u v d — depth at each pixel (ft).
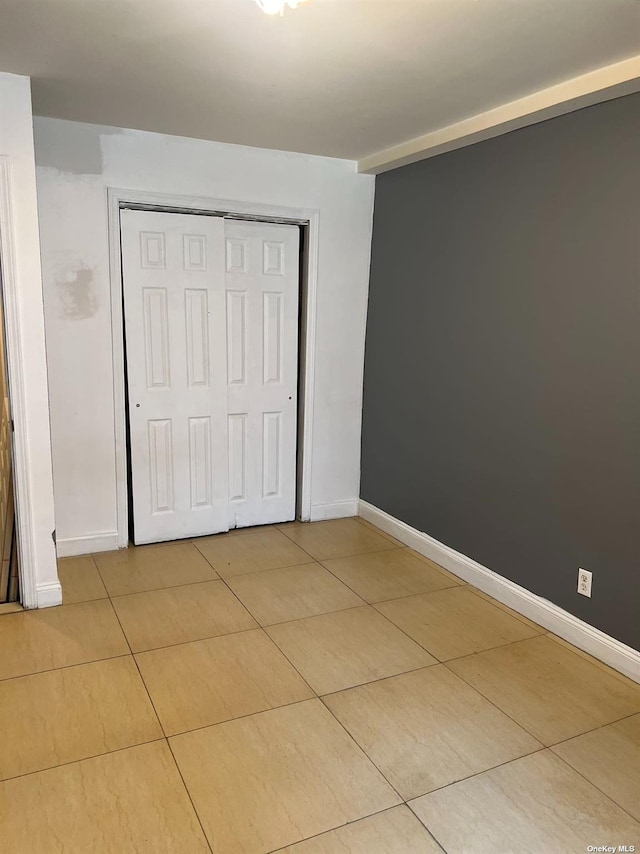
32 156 8.69
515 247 9.78
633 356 8.08
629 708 7.77
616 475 8.41
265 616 9.86
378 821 5.98
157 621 9.59
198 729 7.19
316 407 13.70
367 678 8.29
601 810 6.18
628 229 8.04
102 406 11.55
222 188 11.88
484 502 10.78
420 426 12.30
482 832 5.89
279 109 9.68
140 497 12.36
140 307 11.75
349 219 13.21
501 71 8.00
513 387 10.01
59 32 7.12
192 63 7.96
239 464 13.43
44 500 9.59
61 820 5.89
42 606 9.85
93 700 7.64
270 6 5.48
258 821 5.94
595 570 8.80
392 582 11.22
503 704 7.80
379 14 6.56
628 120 7.97
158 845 5.65
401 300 12.62
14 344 9.00
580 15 6.52
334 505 14.37
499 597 10.53
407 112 9.66
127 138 10.96
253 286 12.84
